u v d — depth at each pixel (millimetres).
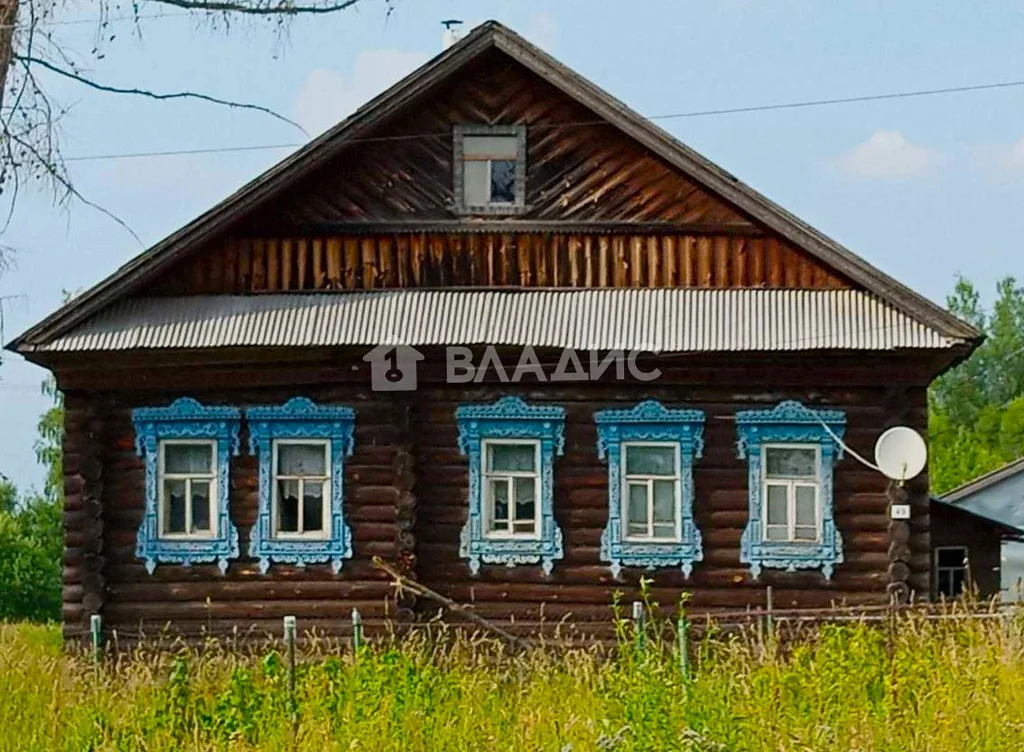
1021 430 118250
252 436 33062
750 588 32250
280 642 31797
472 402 32750
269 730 21688
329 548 32719
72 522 33031
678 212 33188
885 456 31109
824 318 31984
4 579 80562
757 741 19547
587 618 32375
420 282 33250
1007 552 67875
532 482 32812
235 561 33000
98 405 33312
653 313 32375
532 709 22125
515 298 32906
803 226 32375
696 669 25000
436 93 33594
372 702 21984
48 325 32312
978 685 21188
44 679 25469
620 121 32875
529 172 33438
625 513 32531
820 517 32281
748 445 32375
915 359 32031
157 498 33156
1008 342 139625
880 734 19766
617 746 19109
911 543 32188
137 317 32719
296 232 33406
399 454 32594
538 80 33625
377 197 33438
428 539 32688
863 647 22984
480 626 32062
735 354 31812
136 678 25719
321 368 32750
